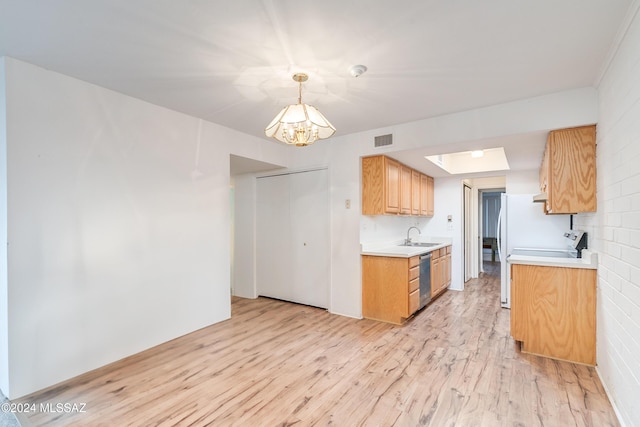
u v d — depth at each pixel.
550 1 1.50
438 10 1.56
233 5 1.53
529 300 2.77
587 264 2.54
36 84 2.19
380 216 4.49
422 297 4.03
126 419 1.89
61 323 2.31
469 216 6.32
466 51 1.96
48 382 2.23
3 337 2.10
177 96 2.71
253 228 4.85
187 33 1.78
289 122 2.14
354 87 2.49
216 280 3.54
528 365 2.55
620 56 1.84
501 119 2.83
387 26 1.70
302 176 4.39
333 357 2.71
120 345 2.66
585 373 2.41
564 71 2.22
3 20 1.65
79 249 2.41
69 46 1.93
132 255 2.76
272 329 3.40
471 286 5.61
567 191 2.59
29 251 2.16
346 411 1.96
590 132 2.52
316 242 4.26
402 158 3.89
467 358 2.68
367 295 3.79
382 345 2.96
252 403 2.04
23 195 2.13
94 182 2.50
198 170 3.32
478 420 1.86
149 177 2.88
